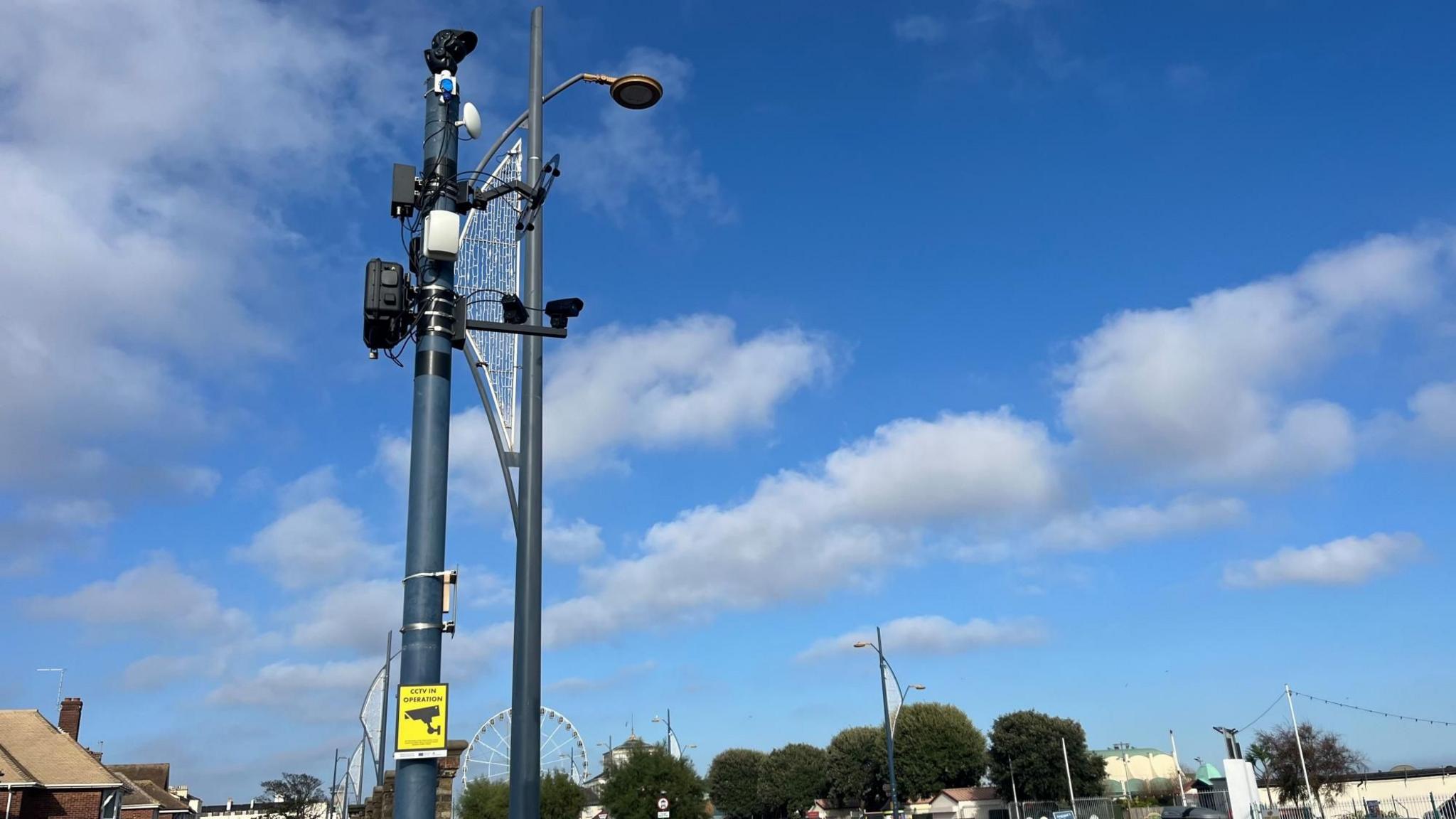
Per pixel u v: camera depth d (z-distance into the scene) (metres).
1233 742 28.75
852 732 105.94
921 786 97.12
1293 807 57.16
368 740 38.84
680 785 62.22
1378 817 50.50
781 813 122.38
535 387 10.81
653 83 11.91
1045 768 92.62
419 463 8.52
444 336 8.93
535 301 11.13
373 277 8.76
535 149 11.45
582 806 69.38
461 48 9.74
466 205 9.37
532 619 10.12
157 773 98.31
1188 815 24.34
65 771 45.59
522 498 10.45
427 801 7.84
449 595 8.23
